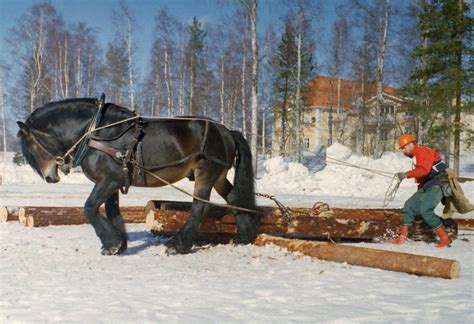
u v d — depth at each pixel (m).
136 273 6.88
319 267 7.30
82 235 10.49
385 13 40.97
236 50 48.97
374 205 19.42
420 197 9.62
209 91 55.75
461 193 9.58
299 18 39.69
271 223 9.55
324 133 68.69
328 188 26.52
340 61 53.00
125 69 57.31
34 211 11.70
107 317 4.79
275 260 7.86
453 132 34.94
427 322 4.70
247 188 9.24
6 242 9.55
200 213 8.73
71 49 55.34
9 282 6.26
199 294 5.69
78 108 8.45
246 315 4.87
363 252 7.42
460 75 34.00
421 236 10.36
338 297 5.58
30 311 4.97
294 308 5.13
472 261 8.05
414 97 38.41
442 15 35.19
